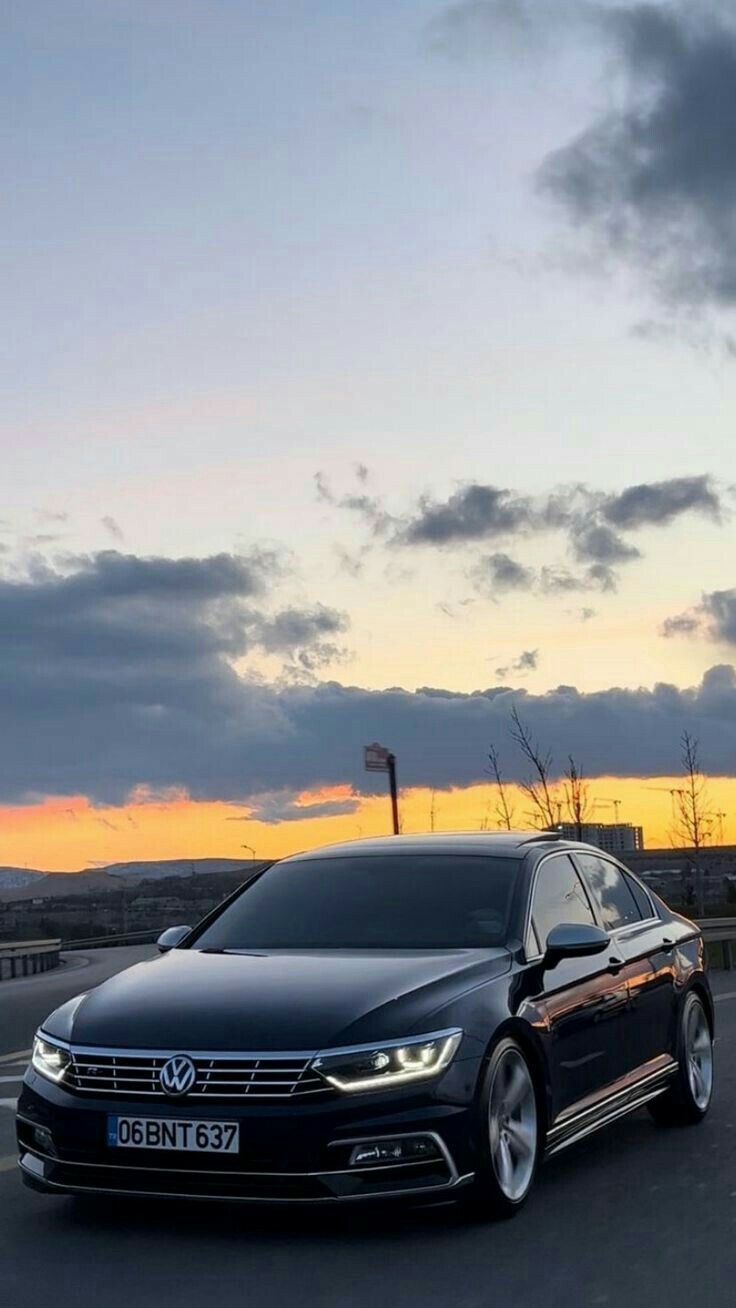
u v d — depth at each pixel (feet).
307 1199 18.39
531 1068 21.42
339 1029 18.85
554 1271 18.01
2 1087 36.17
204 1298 16.90
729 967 78.54
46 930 202.80
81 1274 17.88
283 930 23.34
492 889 23.67
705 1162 24.67
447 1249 18.97
